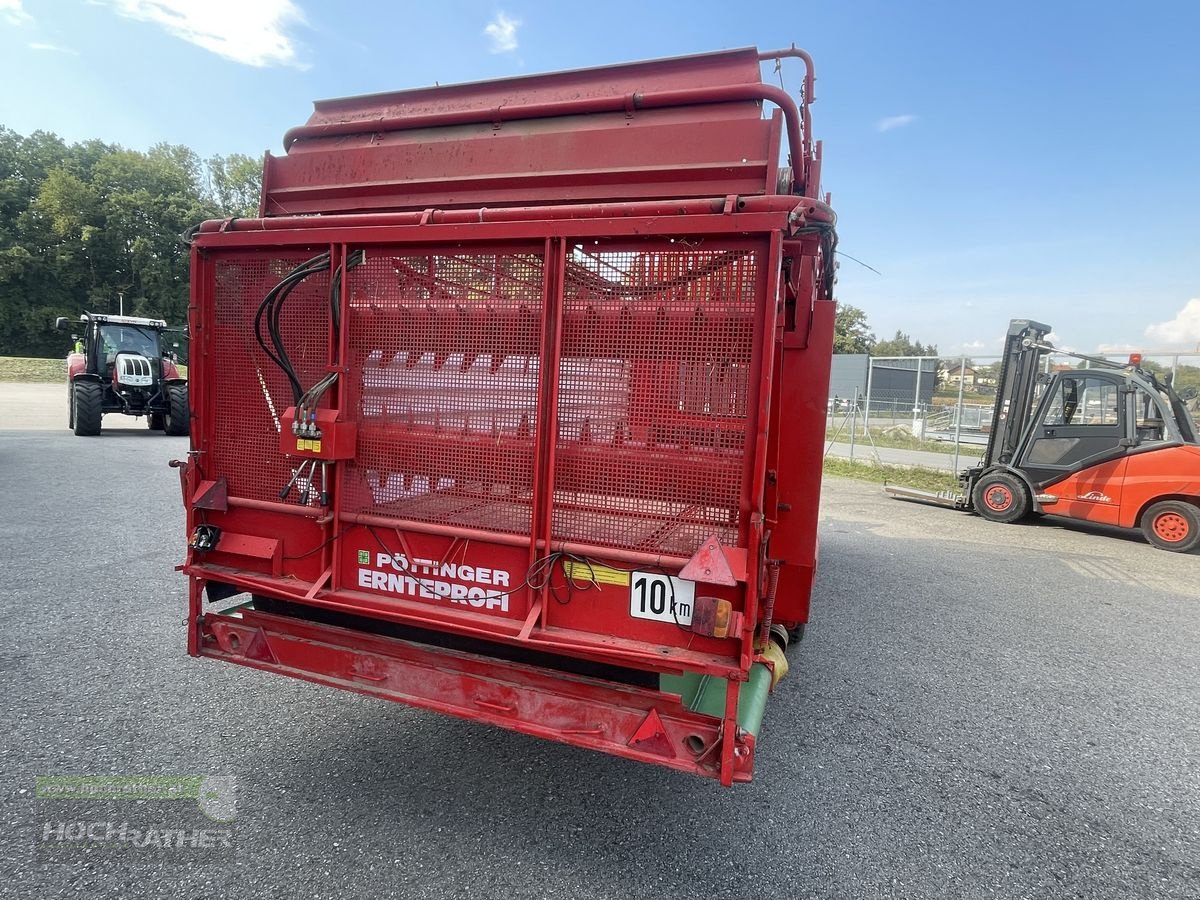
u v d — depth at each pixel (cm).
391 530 271
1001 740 355
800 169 309
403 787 290
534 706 243
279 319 282
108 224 5362
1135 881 251
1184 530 823
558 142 274
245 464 296
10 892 219
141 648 411
